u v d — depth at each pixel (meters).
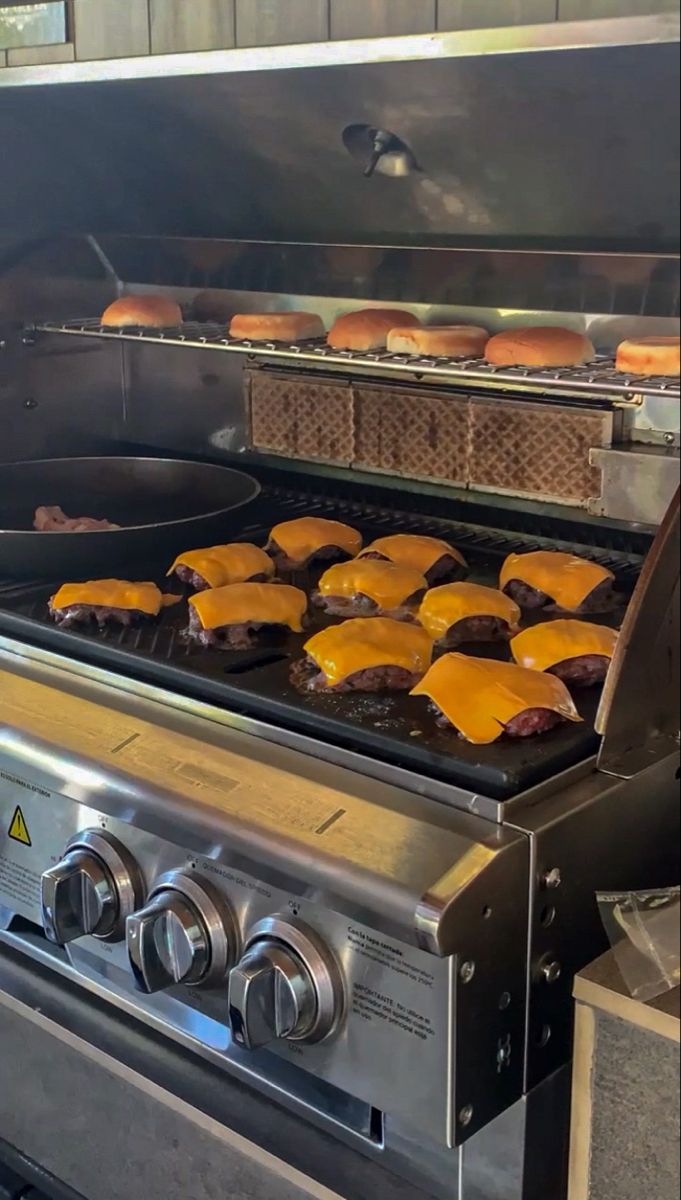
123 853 1.02
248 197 1.40
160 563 1.46
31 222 1.55
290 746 1.01
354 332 1.34
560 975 0.90
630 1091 0.82
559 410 1.33
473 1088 0.85
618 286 1.24
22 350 1.62
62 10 1.20
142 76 1.13
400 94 1.05
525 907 0.85
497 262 1.32
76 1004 1.16
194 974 0.96
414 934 0.80
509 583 1.30
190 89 1.17
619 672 0.91
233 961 0.96
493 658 1.16
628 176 1.03
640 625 0.91
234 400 1.66
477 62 0.94
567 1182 0.97
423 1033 0.84
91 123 1.34
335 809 0.90
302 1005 0.88
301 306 1.54
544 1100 0.92
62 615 1.25
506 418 1.38
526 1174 0.92
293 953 0.89
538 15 0.90
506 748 0.94
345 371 1.53
